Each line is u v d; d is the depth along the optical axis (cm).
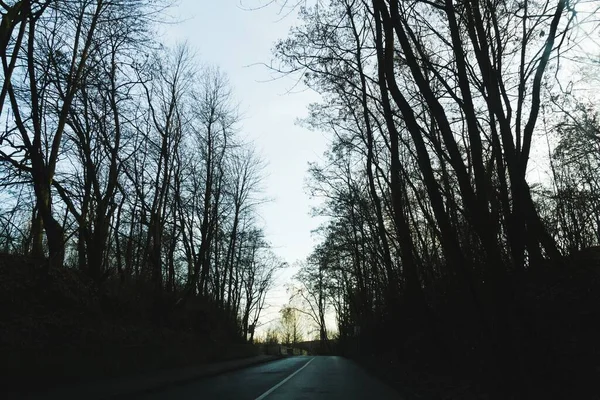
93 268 2234
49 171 1967
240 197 4484
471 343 1400
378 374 2225
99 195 2291
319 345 10944
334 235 4366
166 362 2167
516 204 1050
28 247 2223
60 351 1366
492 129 1402
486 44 1432
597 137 1658
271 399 1325
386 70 1172
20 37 1695
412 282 1820
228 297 4706
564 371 832
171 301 2809
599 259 1457
